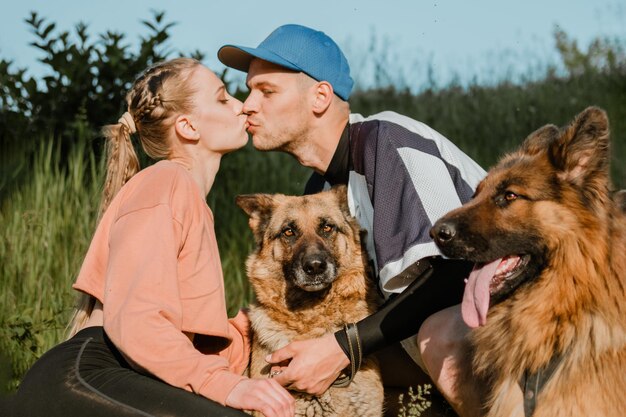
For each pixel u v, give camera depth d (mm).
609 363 3477
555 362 3600
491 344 3840
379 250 4242
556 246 3580
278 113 4832
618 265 3510
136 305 3482
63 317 5715
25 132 8047
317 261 4613
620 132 10938
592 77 12789
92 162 7340
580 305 3533
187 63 4316
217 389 3445
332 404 4492
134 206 3711
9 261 6469
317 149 4980
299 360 4168
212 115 4281
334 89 4848
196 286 3777
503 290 3730
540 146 3916
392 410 4922
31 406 3471
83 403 3395
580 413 3490
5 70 8156
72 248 6582
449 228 3678
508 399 3705
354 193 4812
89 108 7930
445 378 4156
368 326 4191
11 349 5367
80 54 7895
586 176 3549
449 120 11602
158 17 7953
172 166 3910
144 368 3473
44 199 7012
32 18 7840
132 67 7910
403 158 4367
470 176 4586
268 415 3385
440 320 4180
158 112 4188
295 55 4758
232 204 8484
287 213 4969
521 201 3645
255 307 4969
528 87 12523
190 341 3643
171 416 3326
